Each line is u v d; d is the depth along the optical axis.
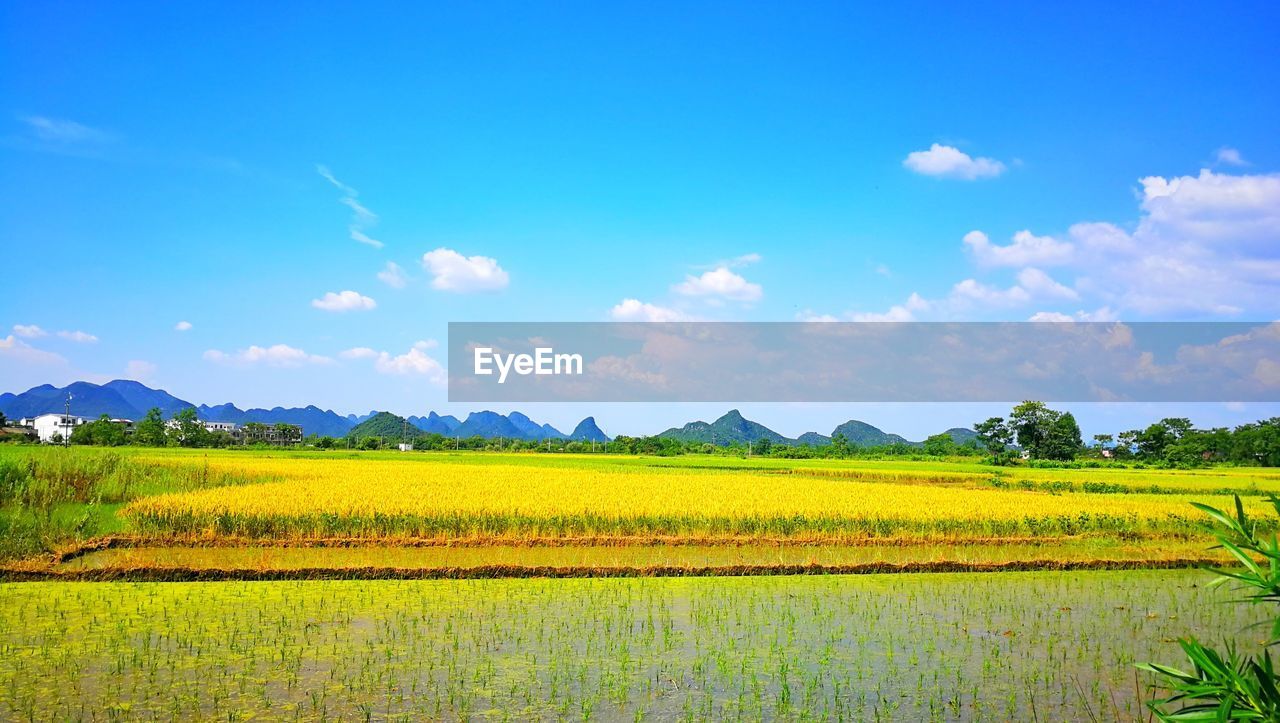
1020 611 13.52
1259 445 86.44
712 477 37.47
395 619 12.28
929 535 22.34
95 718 7.94
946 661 10.45
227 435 113.75
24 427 127.75
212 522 20.16
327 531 20.34
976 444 105.00
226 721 7.93
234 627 11.63
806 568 17.33
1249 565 4.64
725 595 14.52
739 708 8.59
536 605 13.39
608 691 9.05
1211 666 4.62
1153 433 91.50
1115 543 22.19
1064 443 81.50
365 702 8.55
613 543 20.34
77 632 11.22
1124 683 9.60
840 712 8.52
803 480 36.56
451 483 30.42
